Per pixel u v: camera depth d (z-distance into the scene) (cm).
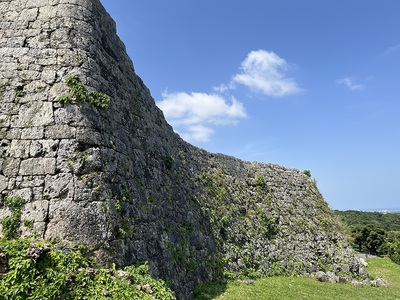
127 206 1020
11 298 654
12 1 1102
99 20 1165
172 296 912
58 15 1062
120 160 1062
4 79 986
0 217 827
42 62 1001
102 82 1068
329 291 1788
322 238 2550
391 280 2506
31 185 863
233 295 1389
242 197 2323
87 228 840
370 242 4872
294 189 2789
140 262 963
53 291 695
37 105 948
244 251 1972
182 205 1565
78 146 916
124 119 1198
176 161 1733
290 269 2191
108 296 750
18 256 706
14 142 909
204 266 1529
